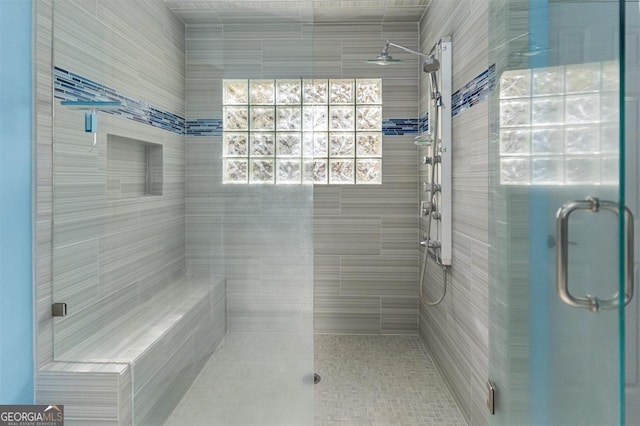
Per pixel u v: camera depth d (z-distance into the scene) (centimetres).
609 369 105
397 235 350
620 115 98
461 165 236
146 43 185
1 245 141
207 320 192
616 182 100
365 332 353
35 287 155
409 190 349
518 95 145
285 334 194
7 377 143
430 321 311
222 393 190
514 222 149
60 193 162
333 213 351
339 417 229
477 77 206
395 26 346
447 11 264
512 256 150
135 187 183
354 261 351
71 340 166
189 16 193
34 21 153
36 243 155
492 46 169
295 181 196
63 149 163
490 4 170
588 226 110
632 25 115
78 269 168
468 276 222
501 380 160
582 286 112
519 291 146
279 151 195
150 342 178
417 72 346
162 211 189
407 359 306
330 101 351
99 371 155
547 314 130
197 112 194
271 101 195
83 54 169
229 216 195
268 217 195
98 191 174
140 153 185
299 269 195
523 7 141
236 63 194
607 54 102
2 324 141
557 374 126
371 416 230
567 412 122
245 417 191
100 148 174
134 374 164
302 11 193
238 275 195
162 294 187
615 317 102
